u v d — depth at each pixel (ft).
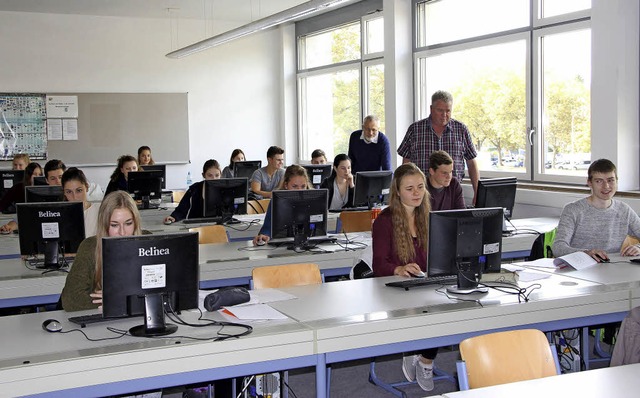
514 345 7.79
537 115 22.88
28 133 34.35
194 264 8.78
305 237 15.23
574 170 21.66
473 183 20.43
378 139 25.76
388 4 28.73
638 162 19.35
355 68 33.06
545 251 14.90
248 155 38.70
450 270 10.52
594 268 12.44
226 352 8.16
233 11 34.42
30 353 7.77
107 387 7.72
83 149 35.22
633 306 10.62
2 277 12.44
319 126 37.04
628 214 14.39
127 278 8.42
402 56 28.68
